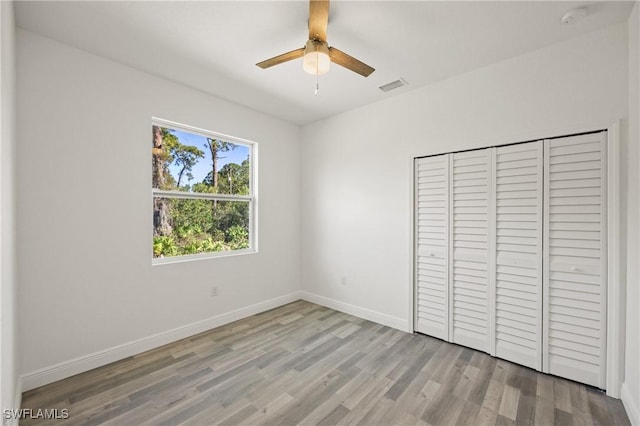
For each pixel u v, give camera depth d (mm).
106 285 2371
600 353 1987
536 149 2250
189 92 2898
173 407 1862
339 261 3637
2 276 1270
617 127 1921
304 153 4062
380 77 2689
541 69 2225
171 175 2893
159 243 2803
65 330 2168
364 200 3377
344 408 1857
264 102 3281
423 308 2920
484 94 2502
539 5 1775
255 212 3582
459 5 1773
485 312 2523
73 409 1832
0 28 1253
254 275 3521
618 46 1937
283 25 1985
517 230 2340
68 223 2188
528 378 2152
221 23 1958
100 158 2340
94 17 1882
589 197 2035
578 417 1757
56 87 2137
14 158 1833
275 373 2240
